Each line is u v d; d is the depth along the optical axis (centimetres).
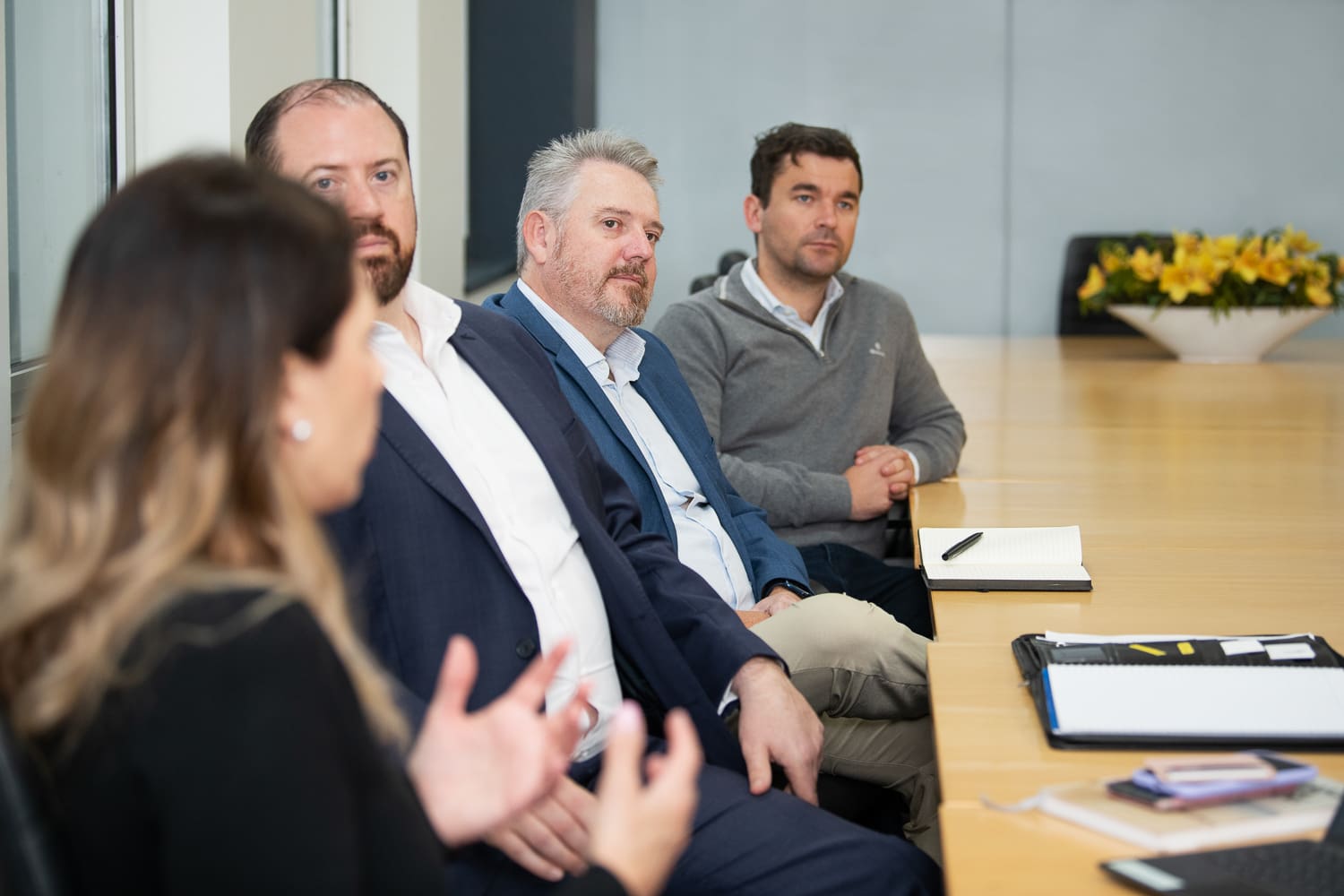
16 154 216
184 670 72
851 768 185
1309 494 247
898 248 697
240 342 76
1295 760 111
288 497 78
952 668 145
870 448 269
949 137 687
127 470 75
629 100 693
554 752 93
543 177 218
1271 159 674
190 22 265
